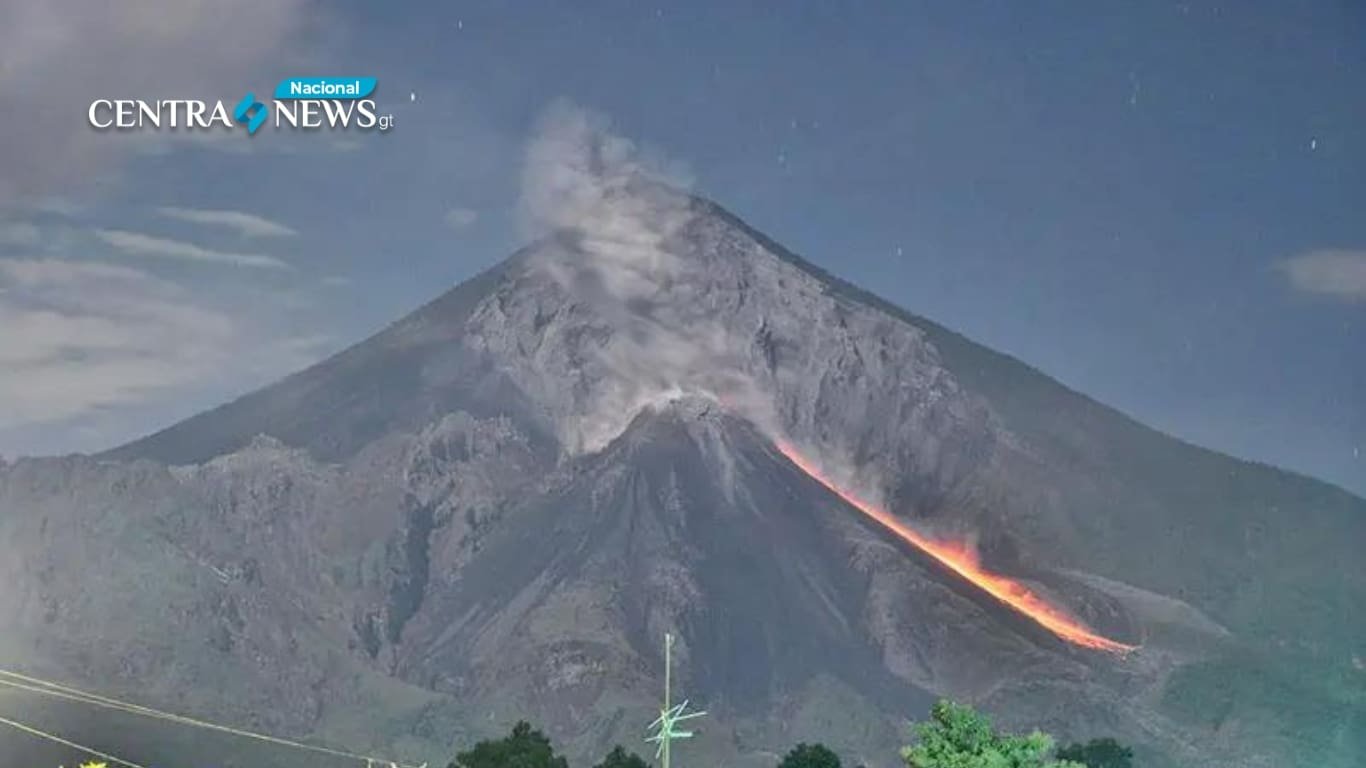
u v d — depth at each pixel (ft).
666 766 388.57
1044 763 371.35
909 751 365.40
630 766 582.76
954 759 358.02
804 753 561.43
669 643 393.50
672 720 387.96
